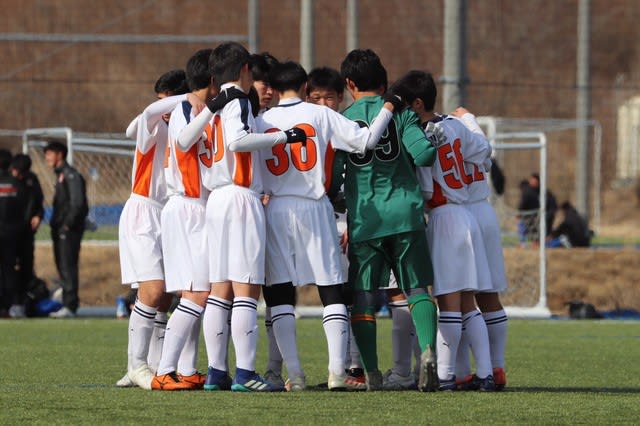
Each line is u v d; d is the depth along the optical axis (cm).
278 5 11562
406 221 2453
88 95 11431
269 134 2377
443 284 2525
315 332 4431
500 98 11944
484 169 2659
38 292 5212
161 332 2681
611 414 2122
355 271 2512
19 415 2052
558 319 5362
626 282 5838
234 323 2425
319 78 2711
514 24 12425
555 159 11938
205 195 2488
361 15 11494
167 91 2670
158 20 11862
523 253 5747
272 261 2469
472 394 2428
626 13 13388
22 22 11769
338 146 2459
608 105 12775
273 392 2423
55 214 5050
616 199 11662
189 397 2316
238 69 2416
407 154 2492
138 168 2555
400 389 2578
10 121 11056
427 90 2559
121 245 2564
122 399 2280
